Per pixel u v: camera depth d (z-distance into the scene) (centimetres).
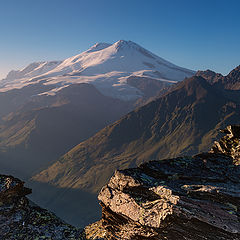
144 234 1267
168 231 1191
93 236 1466
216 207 1127
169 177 1405
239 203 1128
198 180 1354
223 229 1082
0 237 1388
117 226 1434
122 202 1407
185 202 1159
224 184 1273
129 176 1433
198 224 1127
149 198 1328
